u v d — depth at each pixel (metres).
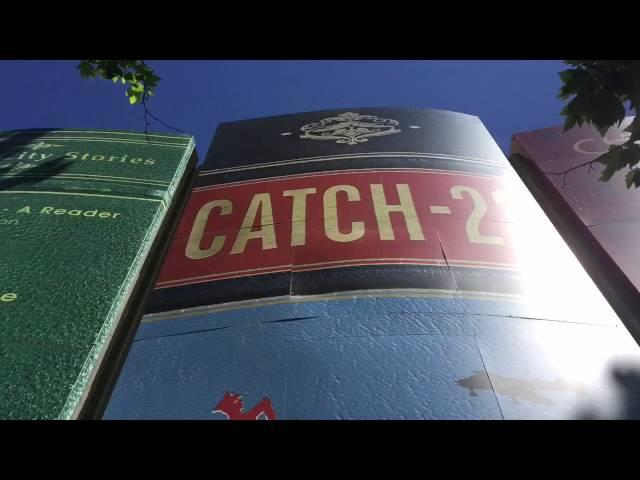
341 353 7.28
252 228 9.95
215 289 8.52
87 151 12.73
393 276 8.54
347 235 9.56
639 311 9.10
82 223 9.90
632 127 7.37
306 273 8.70
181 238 9.84
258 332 7.67
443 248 9.18
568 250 9.36
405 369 7.03
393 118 13.77
